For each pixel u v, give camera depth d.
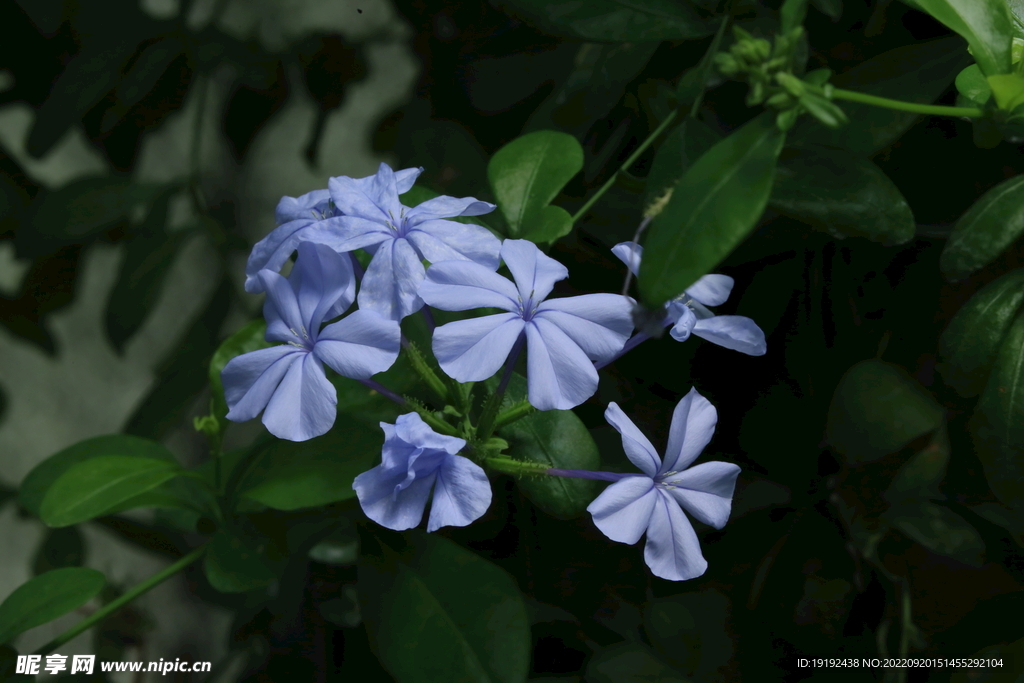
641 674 0.30
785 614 0.30
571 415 0.29
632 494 0.27
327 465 0.29
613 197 0.31
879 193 0.28
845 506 0.30
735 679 0.30
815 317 0.31
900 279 0.30
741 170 0.25
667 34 0.30
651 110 0.31
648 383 0.32
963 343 0.29
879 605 0.30
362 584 0.29
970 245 0.28
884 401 0.29
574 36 0.30
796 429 0.31
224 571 0.30
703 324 0.28
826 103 0.25
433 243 0.27
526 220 0.29
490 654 0.28
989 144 0.28
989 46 0.27
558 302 0.27
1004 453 0.28
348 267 0.27
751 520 0.31
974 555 0.29
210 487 0.30
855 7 0.31
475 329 0.26
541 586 0.32
